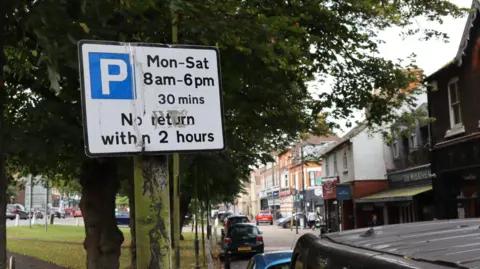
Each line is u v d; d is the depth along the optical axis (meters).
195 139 3.18
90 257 9.91
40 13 5.07
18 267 16.47
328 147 36.16
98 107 2.97
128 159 8.97
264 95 9.50
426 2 11.77
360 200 28.38
